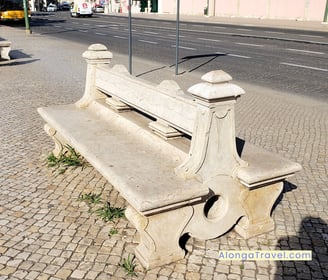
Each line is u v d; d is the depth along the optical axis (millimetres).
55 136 4762
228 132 2994
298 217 3723
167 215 2867
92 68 5031
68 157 4824
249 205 3295
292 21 35375
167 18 44031
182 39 21781
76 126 4262
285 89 9523
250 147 3594
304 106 7926
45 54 15344
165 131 3539
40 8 83938
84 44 18953
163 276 2871
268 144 5723
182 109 3221
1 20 30969
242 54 15844
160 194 2717
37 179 4375
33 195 4016
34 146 5398
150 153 3494
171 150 3416
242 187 3199
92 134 4004
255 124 6684
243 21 36594
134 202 2656
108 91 4680
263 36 22984
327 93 9156
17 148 5312
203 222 3125
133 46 18453
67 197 3975
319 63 13500
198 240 3330
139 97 3928
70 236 3322
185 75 11141
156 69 12156
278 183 3359
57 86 9547
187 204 2914
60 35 23656
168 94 3416
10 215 3639
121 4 66125
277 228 3533
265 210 3404
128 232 3383
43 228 3436
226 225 3264
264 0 39031
